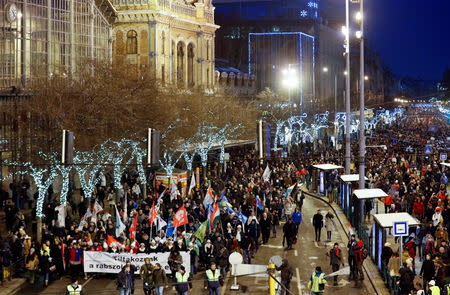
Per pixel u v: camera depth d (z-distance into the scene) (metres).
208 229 36.53
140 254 32.16
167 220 39.81
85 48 67.88
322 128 141.00
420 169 70.75
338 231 47.47
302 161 78.75
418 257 37.53
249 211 43.88
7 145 48.25
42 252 31.53
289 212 49.53
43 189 40.81
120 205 44.91
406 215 34.47
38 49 62.00
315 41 176.00
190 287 31.67
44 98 47.81
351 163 68.88
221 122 78.81
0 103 50.59
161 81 67.00
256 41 162.25
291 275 29.78
